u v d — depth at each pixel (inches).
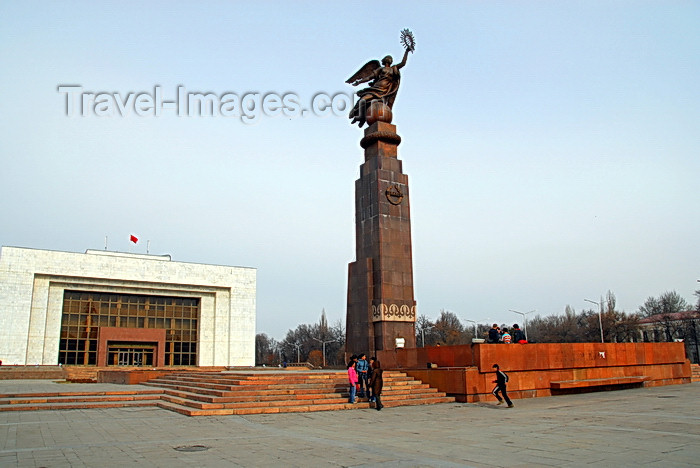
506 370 861.8
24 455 399.5
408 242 1120.8
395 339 1051.9
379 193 1112.8
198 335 2482.8
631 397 840.3
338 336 5344.5
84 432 525.7
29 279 2122.3
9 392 892.6
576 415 628.1
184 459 381.7
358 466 354.0
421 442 455.8
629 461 358.6
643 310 4909.0
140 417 658.8
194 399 781.3
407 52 1266.0
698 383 1158.3
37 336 2114.9
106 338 2228.1
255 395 758.5
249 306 2591.0
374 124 1175.6
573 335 4052.7
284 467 352.2
